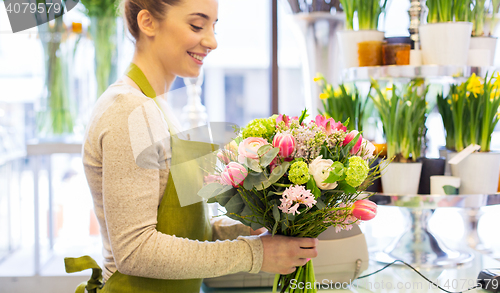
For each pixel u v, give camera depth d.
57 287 1.87
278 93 2.08
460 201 1.20
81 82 1.87
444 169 1.36
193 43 0.90
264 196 0.80
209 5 0.90
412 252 1.30
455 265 1.25
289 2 1.79
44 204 2.08
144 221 0.80
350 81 1.47
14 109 2.03
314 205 0.81
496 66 1.42
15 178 2.11
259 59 3.91
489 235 1.81
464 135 1.33
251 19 2.08
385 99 1.39
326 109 1.42
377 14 1.39
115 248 0.80
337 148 0.83
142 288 0.88
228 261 0.83
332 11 1.75
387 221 1.70
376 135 1.52
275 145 0.78
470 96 1.30
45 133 1.86
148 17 0.89
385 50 1.36
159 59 0.93
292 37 2.10
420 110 1.31
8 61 1.92
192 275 0.82
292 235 0.89
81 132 1.90
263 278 1.14
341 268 1.14
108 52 1.82
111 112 0.82
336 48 1.79
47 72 1.82
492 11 1.43
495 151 1.31
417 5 1.38
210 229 1.04
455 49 1.26
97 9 1.79
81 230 2.12
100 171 0.85
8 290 1.86
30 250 2.12
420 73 1.24
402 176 1.28
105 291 0.90
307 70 1.84
